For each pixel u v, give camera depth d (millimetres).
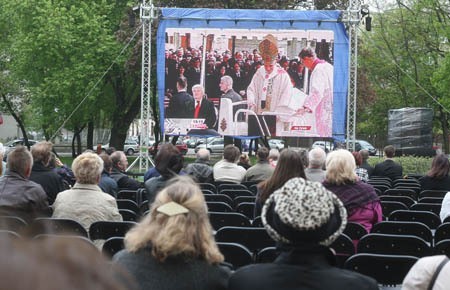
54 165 9219
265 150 11164
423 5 29500
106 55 28703
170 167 7250
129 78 31500
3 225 1056
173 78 19562
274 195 2672
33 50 28000
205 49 19484
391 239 5000
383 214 8461
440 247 5035
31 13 28969
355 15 19094
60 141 54656
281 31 19406
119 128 33250
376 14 34688
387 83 36438
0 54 33375
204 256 2807
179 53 19500
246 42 19469
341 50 19375
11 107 35469
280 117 19562
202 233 2814
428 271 2895
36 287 672
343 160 5906
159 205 2889
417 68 33000
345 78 19406
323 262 2586
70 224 5430
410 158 21062
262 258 4609
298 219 2496
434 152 23297
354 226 5715
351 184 5914
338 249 5160
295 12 19266
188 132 19656
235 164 11648
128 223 5508
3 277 669
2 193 6020
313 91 19484
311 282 2496
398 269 4133
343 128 19500
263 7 28656
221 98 19578
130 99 33094
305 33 19375
